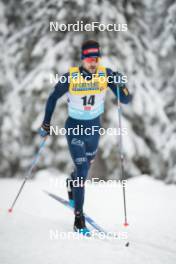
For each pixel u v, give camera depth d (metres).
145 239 7.57
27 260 6.18
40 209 10.36
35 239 7.32
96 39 23.70
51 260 6.19
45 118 8.53
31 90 24.84
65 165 25.86
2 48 31.50
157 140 25.81
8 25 32.25
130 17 24.78
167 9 31.03
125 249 6.84
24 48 26.91
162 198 12.09
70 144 8.31
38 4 26.17
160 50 30.56
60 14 24.05
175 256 6.56
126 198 12.12
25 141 28.47
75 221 7.95
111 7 23.98
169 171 27.52
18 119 28.94
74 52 24.36
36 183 15.62
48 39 25.25
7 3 32.34
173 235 7.89
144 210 10.38
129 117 24.48
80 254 6.49
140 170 25.59
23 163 28.19
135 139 24.50
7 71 31.19
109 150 23.83
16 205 10.91
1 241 7.19
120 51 23.84
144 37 25.64
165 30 30.72
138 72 24.64
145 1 26.52
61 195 12.70
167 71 30.97
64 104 24.95
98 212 10.16
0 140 30.56
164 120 25.17
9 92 31.00
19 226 8.26
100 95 8.37
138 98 24.16
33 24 26.48
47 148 26.31
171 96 30.81
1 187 14.61
